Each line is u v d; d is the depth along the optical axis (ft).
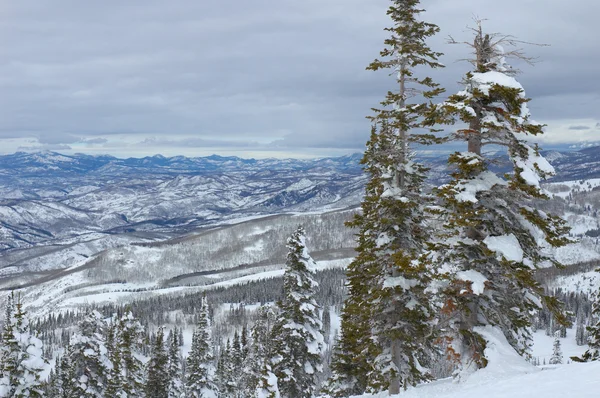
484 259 59.52
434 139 75.56
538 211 59.21
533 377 48.55
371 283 84.33
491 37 61.46
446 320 63.57
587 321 534.37
